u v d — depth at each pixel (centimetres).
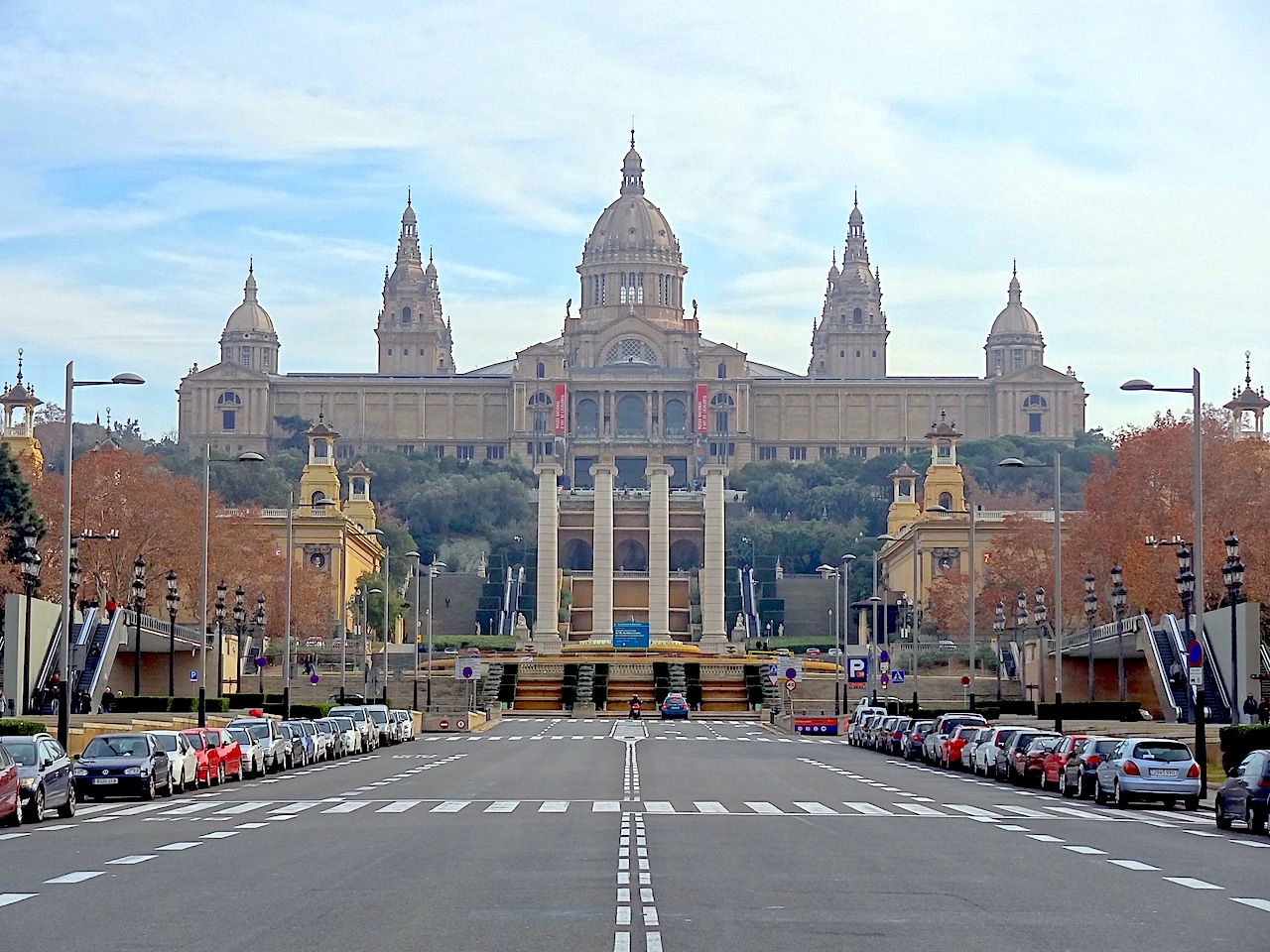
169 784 5591
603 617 19262
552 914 2689
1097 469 14475
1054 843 4012
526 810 4950
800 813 4919
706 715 15312
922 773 7494
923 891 3034
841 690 15100
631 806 5134
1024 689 13525
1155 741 5372
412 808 5022
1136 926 2605
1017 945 2412
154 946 2352
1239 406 16000
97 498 13538
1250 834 4375
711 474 19050
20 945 2355
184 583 14238
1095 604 11494
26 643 7831
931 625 18588
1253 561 11319
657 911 2730
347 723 8900
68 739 6919
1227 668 9169
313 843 3881
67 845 3822
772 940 2441
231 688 13712
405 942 2397
